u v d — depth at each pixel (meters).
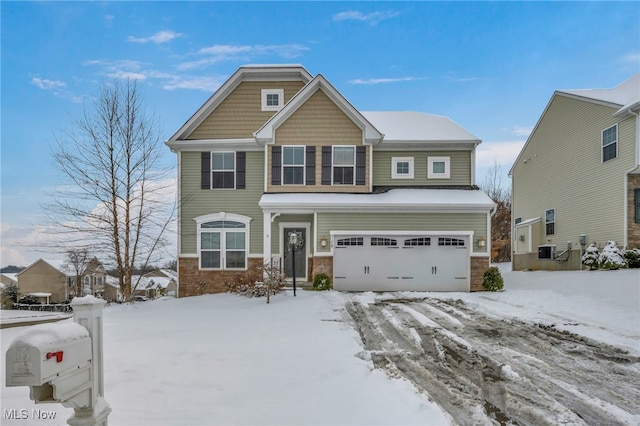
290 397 4.22
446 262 14.26
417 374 5.34
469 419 3.94
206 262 15.76
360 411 3.87
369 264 14.23
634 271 13.05
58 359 2.32
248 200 15.91
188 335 7.32
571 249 17.95
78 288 30.80
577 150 17.58
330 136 15.41
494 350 6.57
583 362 5.98
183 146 15.95
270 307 10.62
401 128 16.95
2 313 15.38
